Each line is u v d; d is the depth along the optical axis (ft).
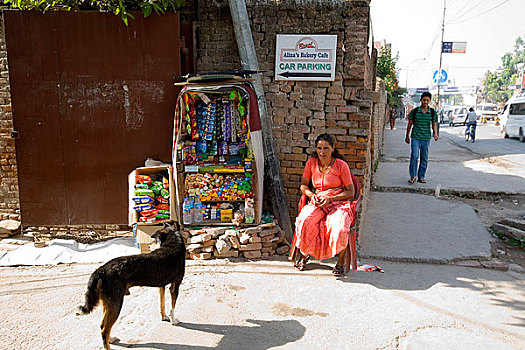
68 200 18.10
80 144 17.74
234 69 18.06
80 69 17.29
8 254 16.89
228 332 11.39
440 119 142.92
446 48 96.94
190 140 16.99
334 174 15.12
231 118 16.52
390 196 25.12
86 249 17.28
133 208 15.85
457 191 26.23
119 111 17.52
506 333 11.45
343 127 17.17
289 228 17.80
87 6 18.52
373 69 29.89
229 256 16.37
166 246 11.50
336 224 14.30
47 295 13.70
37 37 17.08
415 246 17.65
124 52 17.15
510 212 23.04
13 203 19.34
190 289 13.89
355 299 13.28
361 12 16.42
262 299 13.25
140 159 17.78
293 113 17.52
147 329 11.53
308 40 16.92
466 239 18.45
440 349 10.69
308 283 14.40
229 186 16.49
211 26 17.99
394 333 11.39
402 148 51.08
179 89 17.29
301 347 10.73
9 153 18.94
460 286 14.33
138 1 17.42
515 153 47.11
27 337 11.19
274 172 17.52
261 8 17.16
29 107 17.52
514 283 14.62
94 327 11.73
